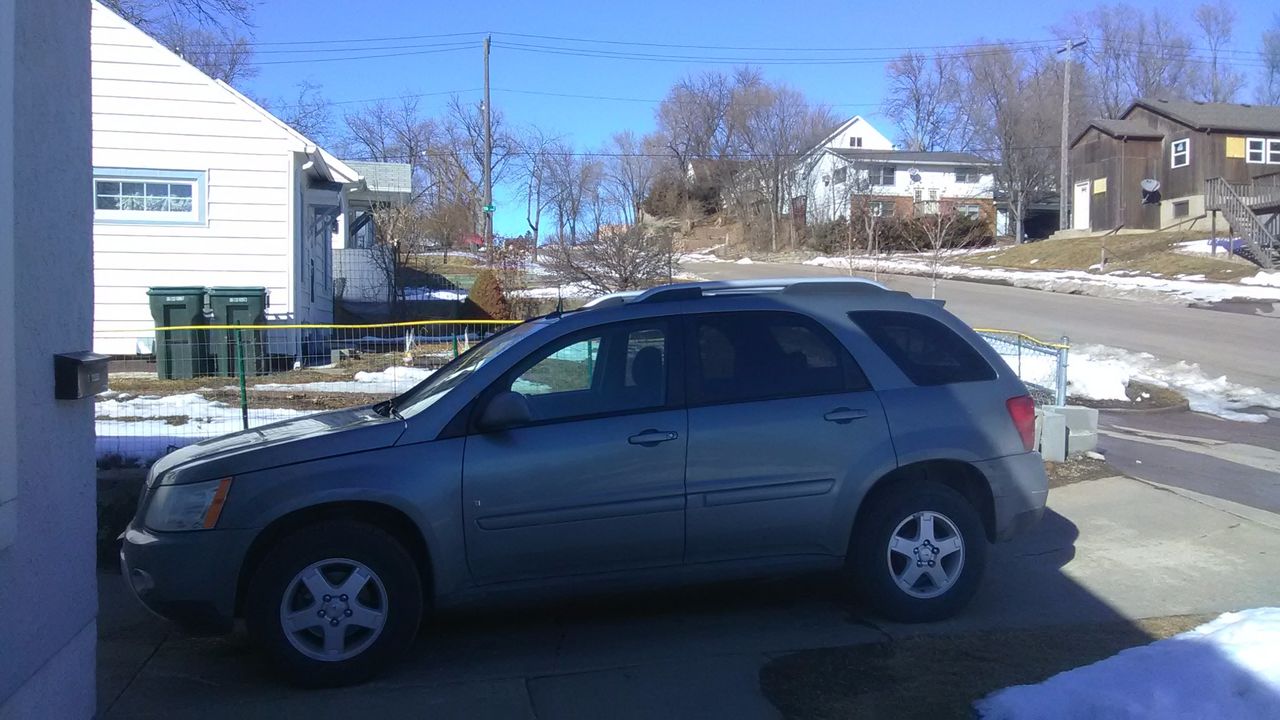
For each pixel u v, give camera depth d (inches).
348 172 698.8
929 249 1781.5
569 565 189.0
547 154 2036.2
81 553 146.0
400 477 180.1
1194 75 2308.1
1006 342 563.2
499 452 184.9
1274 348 780.6
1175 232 1512.1
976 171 2097.7
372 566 178.1
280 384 497.7
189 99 598.5
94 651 151.7
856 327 210.5
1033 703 158.2
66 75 141.2
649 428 191.3
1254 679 160.2
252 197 608.1
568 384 198.1
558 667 186.1
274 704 171.6
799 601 222.2
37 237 132.3
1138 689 159.2
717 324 204.1
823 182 2122.3
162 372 535.8
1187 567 243.8
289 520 180.5
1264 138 1553.9
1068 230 1737.2
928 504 203.2
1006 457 210.8
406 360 575.5
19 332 127.0
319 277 756.6
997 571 243.3
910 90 2578.7
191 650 201.8
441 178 1936.5
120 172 592.4
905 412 204.4
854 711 163.6
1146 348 797.9
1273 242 1177.4
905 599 202.8
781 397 199.8
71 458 142.7
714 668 183.3
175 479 181.2
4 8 119.6
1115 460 385.7
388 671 183.2
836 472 198.5
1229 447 431.8
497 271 934.4
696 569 195.8
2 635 122.3
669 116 2431.1
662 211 2420.0
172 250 598.9
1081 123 2042.3
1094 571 241.8
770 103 2229.3
